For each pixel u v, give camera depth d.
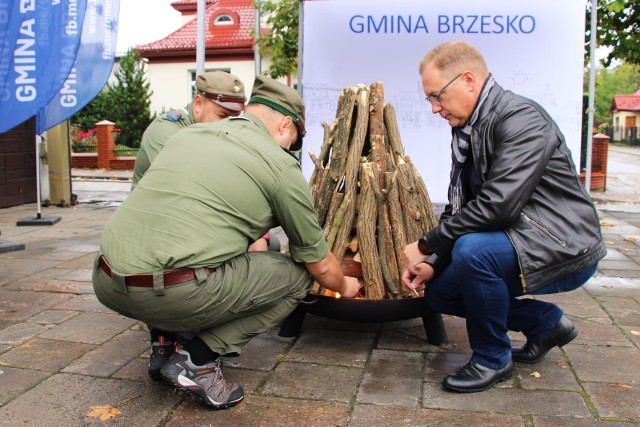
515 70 6.19
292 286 2.49
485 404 2.46
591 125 6.42
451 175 2.82
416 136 6.44
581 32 6.08
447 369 2.82
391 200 3.02
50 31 5.46
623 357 2.96
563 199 2.51
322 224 3.13
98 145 19.00
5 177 8.67
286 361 2.92
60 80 5.53
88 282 4.42
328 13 6.36
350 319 2.97
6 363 2.88
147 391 2.59
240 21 26.08
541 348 2.84
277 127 2.53
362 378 2.72
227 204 2.23
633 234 6.79
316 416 2.37
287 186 2.32
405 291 3.01
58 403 2.47
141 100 25.92
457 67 2.54
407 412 2.40
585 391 2.57
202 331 2.38
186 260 2.13
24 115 5.49
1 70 5.44
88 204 9.30
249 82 25.25
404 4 6.26
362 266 3.04
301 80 6.47
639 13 8.07
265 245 3.17
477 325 2.56
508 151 2.41
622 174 18.48
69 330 3.35
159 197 2.23
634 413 2.37
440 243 2.55
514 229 2.46
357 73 6.41
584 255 2.46
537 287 2.43
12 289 4.23
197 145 2.31
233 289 2.26
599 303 3.93
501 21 6.15
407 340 3.21
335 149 3.13
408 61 6.33
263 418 2.36
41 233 6.60
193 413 2.40
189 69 25.95
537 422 2.31
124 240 2.20
